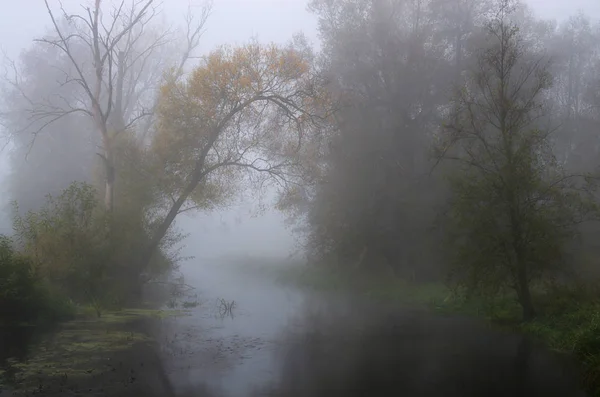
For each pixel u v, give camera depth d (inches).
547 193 669.3
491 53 747.4
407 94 1174.3
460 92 813.2
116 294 831.1
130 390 407.5
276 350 559.2
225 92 938.7
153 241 929.5
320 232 1261.1
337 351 559.5
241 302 955.3
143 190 944.3
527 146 677.3
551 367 497.0
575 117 1547.7
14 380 425.7
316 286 1218.6
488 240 681.6
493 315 758.5
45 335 598.5
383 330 686.5
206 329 671.1
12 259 689.0
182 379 441.7
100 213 868.6
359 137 1182.9
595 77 1609.3
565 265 696.4
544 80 767.1
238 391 411.5
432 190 1129.4
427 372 477.1
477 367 497.0
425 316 808.9
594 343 516.7
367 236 1165.7
